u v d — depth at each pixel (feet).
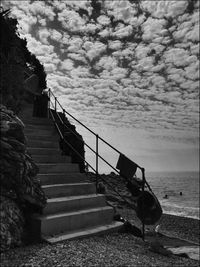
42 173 25.40
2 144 18.15
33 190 19.54
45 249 17.03
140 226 40.42
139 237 24.97
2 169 17.61
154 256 19.66
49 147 30.32
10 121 19.56
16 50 39.04
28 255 15.78
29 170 19.62
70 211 22.39
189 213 119.85
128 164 26.18
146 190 25.67
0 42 35.76
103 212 24.52
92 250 18.17
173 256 21.06
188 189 370.12
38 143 29.45
